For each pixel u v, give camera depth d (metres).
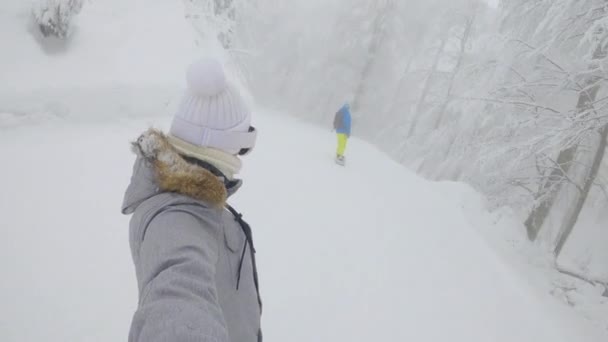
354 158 10.04
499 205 11.37
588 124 8.91
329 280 4.06
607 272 13.46
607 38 8.11
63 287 3.04
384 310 3.86
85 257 3.44
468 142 14.07
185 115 0.98
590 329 5.77
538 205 10.71
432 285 4.66
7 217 3.67
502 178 11.23
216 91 0.97
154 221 0.85
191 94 0.98
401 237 5.72
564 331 4.90
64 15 6.45
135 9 8.58
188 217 0.87
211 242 0.90
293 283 3.83
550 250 10.74
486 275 5.48
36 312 2.74
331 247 4.75
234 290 1.01
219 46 11.27
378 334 3.48
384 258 4.91
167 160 0.91
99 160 5.30
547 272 8.05
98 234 3.80
